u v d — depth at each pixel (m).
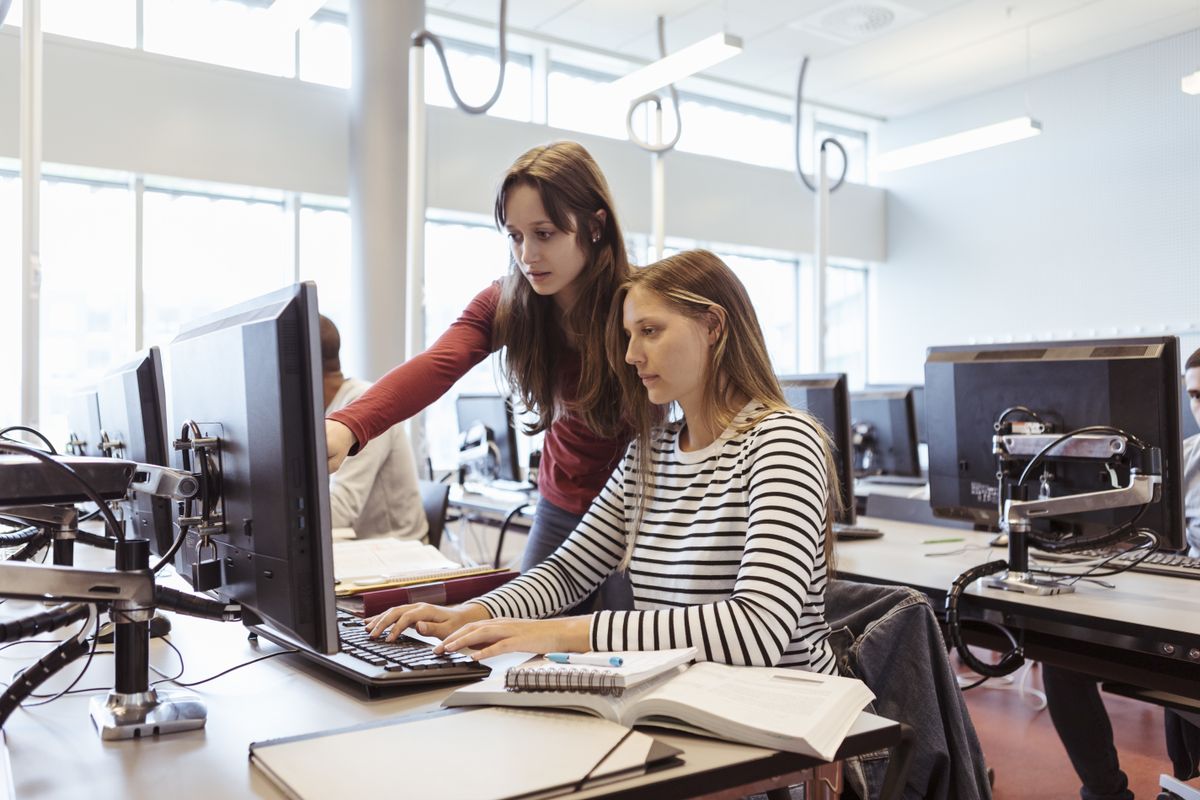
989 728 3.00
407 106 4.99
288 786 0.78
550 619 1.21
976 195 7.19
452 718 0.94
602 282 1.61
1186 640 1.45
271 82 5.04
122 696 1.00
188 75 4.81
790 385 2.54
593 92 6.57
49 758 0.89
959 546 2.37
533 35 5.94
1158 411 1.72
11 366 4.60
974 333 7.23
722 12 5.58
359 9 4.93
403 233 4.98
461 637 1.15
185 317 5.07
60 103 4.46
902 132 7.71
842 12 5.57
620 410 1.64
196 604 1.09
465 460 4.21
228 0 5.06
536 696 0.97
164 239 5.01
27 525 1.54
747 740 0.88
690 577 1.27
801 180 6.77
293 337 0.93
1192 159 5.97
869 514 3.17
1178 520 1.74
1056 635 1.69
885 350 7.92
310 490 0.93
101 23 4.73
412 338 4.17
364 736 0.89
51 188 4.70
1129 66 6.27
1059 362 1.86
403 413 1.56
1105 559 2.03
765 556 1.14
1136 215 6.26
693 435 1.37
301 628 0.93
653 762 0.83
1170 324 6.09
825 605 1.51
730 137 7.19
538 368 1.73
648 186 6.48
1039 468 1.88
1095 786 2.19
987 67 6.55
